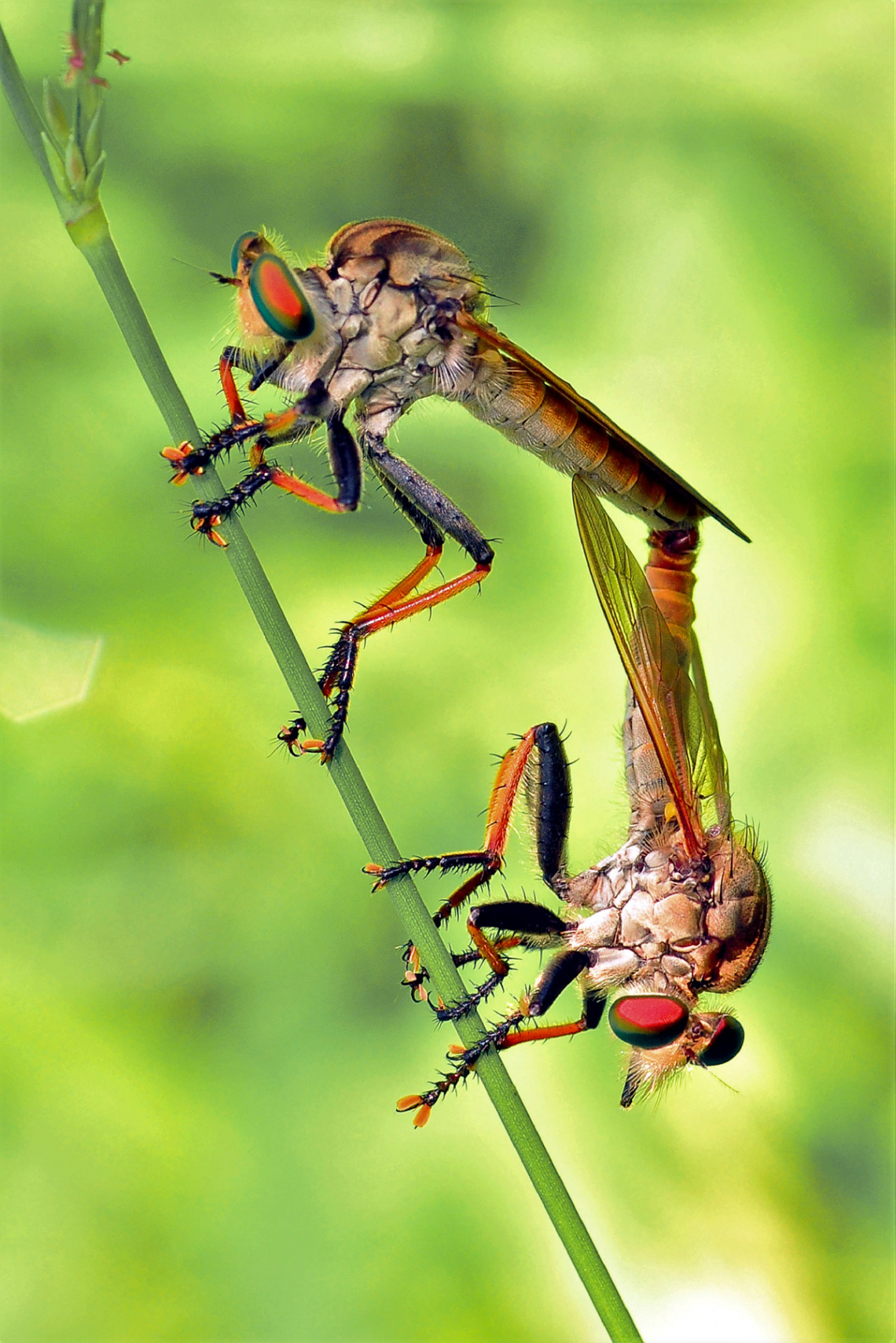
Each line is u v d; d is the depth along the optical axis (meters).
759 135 0.32
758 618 0.31
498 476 0.31
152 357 0.27
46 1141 0.29
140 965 0.30
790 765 0.30
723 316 0.31
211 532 0.27
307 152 0.33
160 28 0.33
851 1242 0.29
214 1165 0.29
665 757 0.28
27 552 0.31
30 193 0.32
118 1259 0.29
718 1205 0.30
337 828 0.30
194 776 0.30
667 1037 0.28
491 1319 0.29
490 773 0.30
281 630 0.27
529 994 0.28
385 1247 0.29
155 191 0.32
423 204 0.33
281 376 0.28
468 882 0.28
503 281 0.32
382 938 0.30
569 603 0.31
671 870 0.29
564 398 0.29
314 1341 0.29
